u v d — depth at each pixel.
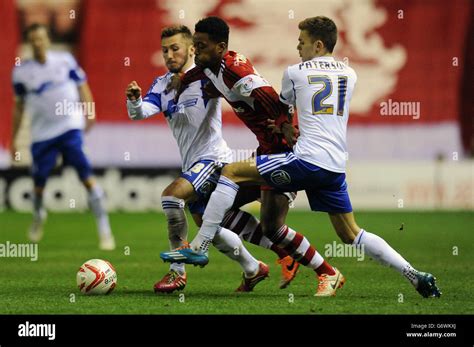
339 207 27.14
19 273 37.19
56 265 40.62
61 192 80.44
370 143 86.12
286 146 27.94
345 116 27.20
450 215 72.81
